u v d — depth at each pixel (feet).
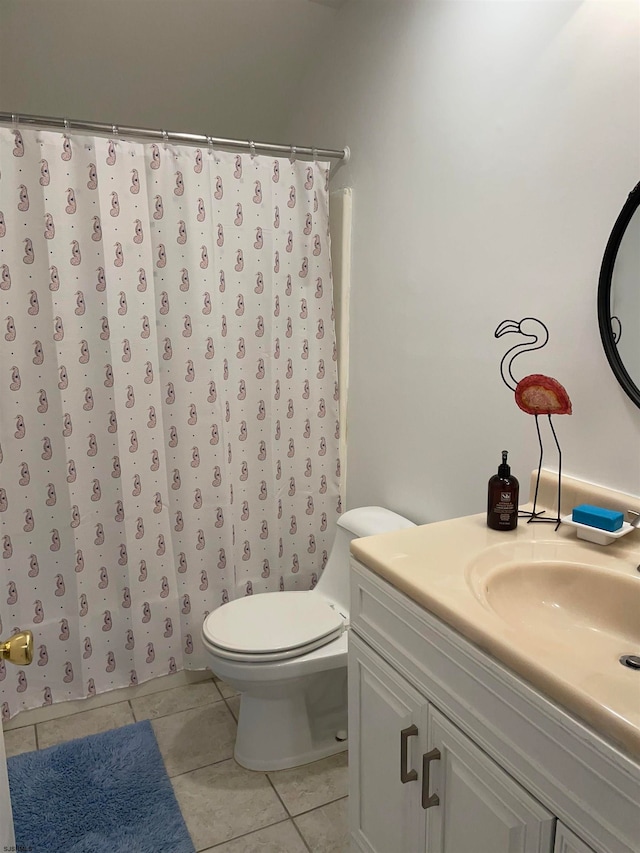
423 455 6.36
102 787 5.84
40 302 6.21
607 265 4.16
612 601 3.73
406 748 3.75
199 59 7.47
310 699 6.27
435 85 5.74
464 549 4.13
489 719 3.14
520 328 5.02
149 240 6.51
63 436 6.43
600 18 4.16
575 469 4.66
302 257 7.34
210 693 7.38
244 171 6.85
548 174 4.64
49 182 6.02
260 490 7.59
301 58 7.84
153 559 7.07
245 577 7.70
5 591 6.48
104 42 7.00
